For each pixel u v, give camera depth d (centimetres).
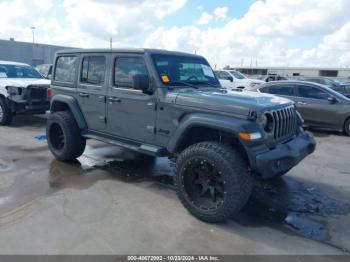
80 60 479
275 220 340
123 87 418
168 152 382
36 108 775
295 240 300
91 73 464
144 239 292
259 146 311
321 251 283
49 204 358
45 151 579
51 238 289
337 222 339
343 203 387
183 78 414
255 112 306
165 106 368
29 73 925
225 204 309
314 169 517
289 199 396
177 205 367
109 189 408
